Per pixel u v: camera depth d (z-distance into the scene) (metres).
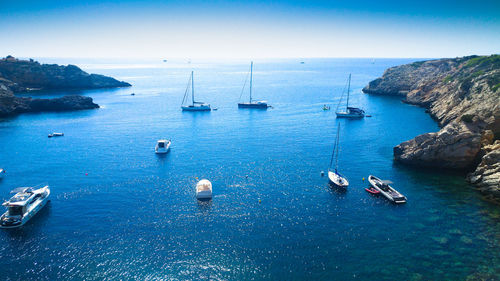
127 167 69.50
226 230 45.59
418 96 155.00
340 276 36.44
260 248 41.56
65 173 65.94
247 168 68.81
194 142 88.88
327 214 49.84
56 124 111.81
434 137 68.44
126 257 39.91
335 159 74.44
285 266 38.19
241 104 146.38
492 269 37.03
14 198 49.41
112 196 55.78
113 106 150.50
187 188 59.06
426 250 40.84
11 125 109.75
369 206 52.38
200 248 41.66
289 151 80.44
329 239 43.41
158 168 68.88
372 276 36.38
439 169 67.88
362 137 93.75
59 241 42.91
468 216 48.84
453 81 137.88
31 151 80.38
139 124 112.25
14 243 42.41
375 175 64.94
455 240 42.78
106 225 46.78
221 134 97.81
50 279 36.09
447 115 104.12
